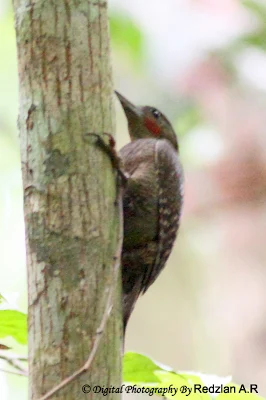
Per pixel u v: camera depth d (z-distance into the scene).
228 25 16.67
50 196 6.59
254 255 16.77
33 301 6.53
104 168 6.86
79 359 6.36
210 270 17.38
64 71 6.75
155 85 17.47
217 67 16.73
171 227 9.44
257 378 16.55
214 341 17.14
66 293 6.44
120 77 17.94
